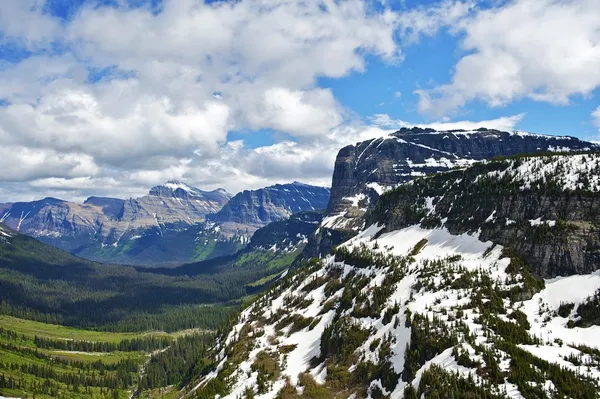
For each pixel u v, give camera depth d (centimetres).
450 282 17850
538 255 18488
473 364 11562
